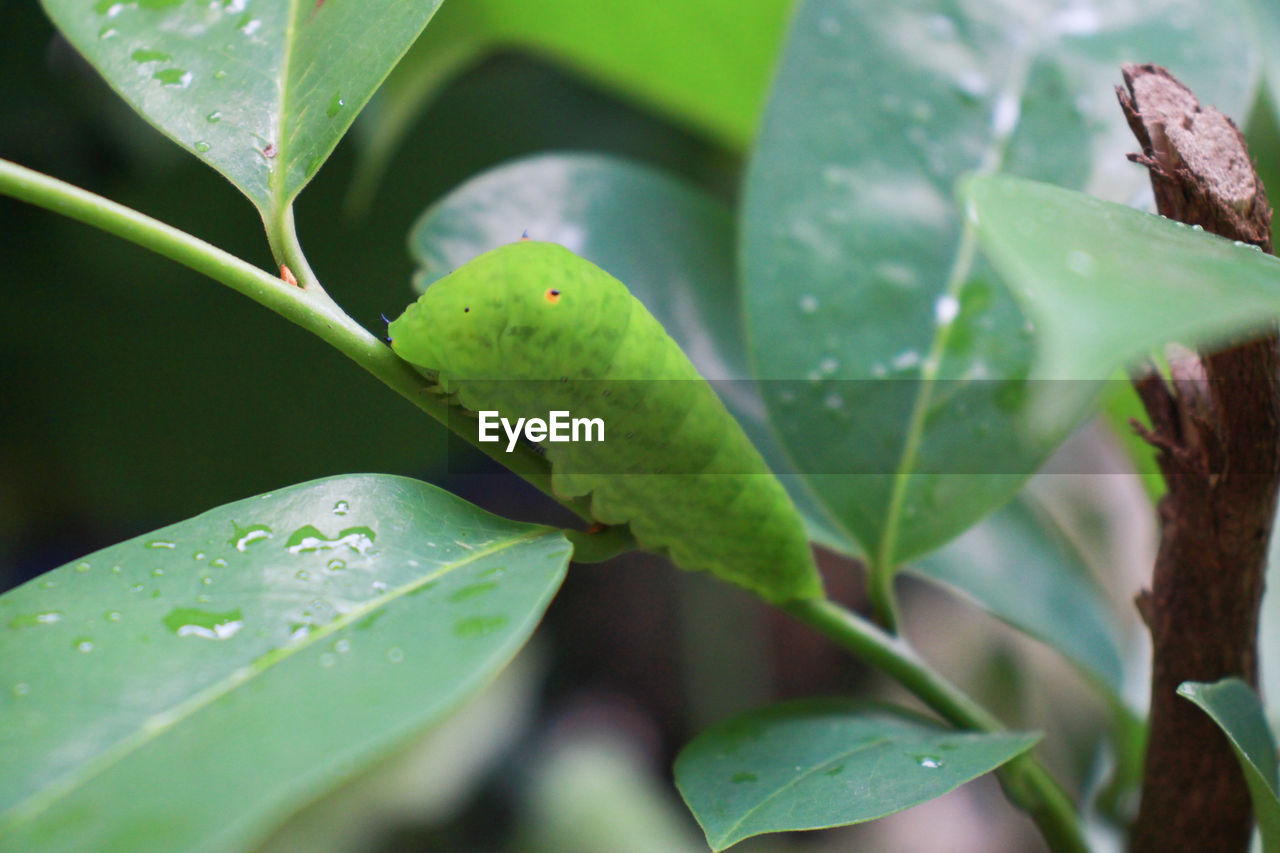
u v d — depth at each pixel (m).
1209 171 0.20
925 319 0.23
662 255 0.25
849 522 0.22
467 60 0.28
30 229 0.31
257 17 0.21
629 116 0.39
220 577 0.19
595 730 0.46
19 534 0.36
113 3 0.21
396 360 0.21
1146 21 0.24
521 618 0.19
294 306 0.21
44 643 0.19
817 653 0.48
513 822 0.40
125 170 0.33
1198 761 0.21
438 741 0.40
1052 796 0.22
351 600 0.19
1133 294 0.17
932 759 0.20
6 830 0.18
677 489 0.22
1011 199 0.18
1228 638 0.21
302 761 0.18
